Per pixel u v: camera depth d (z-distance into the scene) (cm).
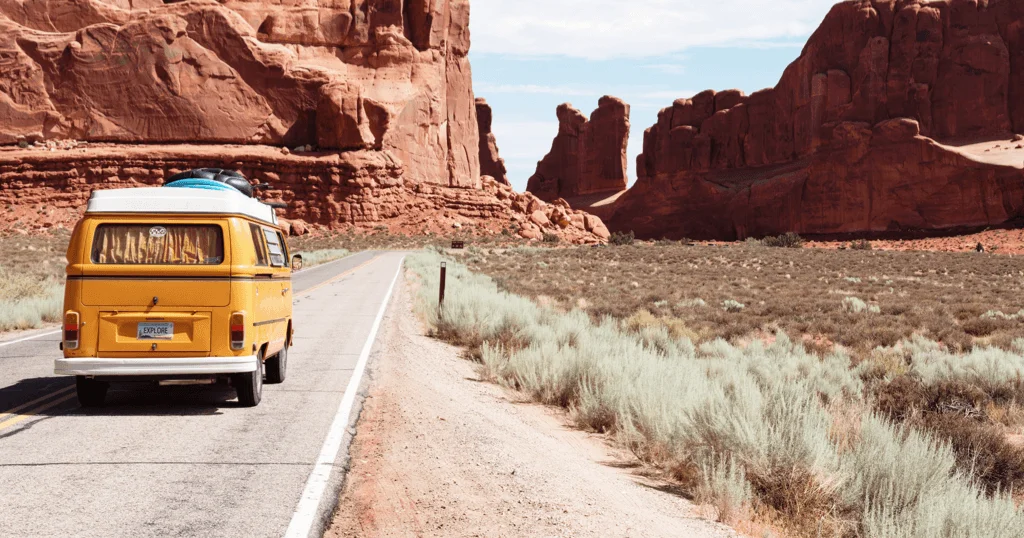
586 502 568
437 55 13138
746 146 16150
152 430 737
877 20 13538
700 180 16525
